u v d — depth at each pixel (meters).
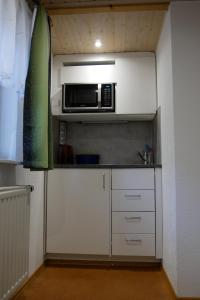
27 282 1.99
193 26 1.87
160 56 2.40
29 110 1.63
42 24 1.75
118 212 2.39
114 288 1.96
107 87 2.66
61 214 2.43
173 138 1.84
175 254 1.80
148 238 2.35
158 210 2.36
